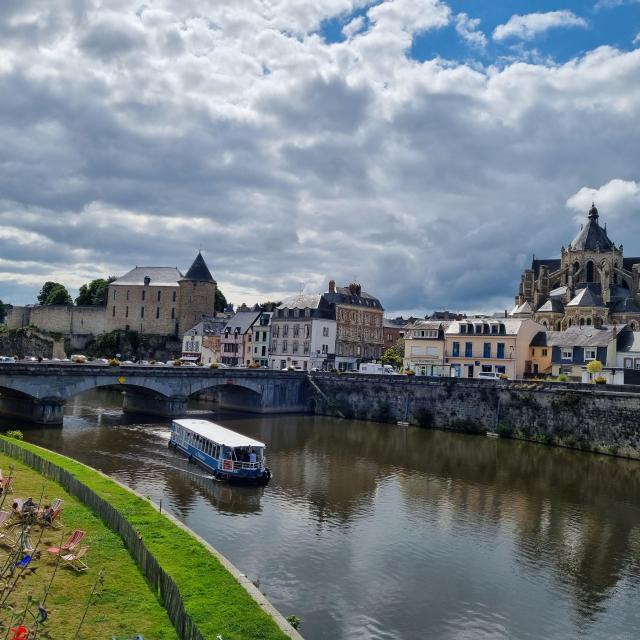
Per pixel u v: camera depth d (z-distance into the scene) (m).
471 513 34.44
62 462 33.09
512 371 76.69
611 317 95.94
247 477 38.53
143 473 39.78
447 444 56.19
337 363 99.75
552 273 111.75
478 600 23.38
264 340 104.19
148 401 68.81
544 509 35.75
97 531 23.12
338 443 55.09
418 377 68.62
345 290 107.31
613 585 25.33
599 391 55.00
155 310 134.00
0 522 20.66
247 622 15.59
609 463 49.12
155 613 16.97
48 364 57.00
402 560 26.88
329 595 22.98
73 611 16.80
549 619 22.20
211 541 27.78
